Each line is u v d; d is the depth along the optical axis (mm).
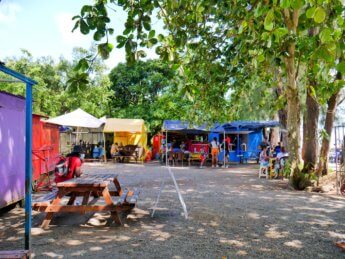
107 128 25859
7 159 8312
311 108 14422
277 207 9219
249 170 20516
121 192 9828
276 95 16375
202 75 8875
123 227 7059
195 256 5340
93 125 23234
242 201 10070
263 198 10664
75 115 23141
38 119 13203
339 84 7043
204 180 15258
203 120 11047
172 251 5562
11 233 6566
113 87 36844
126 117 34906
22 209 8773
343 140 12008
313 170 13859
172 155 24328
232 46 8656
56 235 6457
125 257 5266
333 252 5598
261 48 6215
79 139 30156
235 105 11188
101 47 4441
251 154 27062
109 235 6465
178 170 20172
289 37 7363
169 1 5750
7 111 8430
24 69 32031
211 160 25766
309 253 5539
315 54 3580
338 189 12008
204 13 6848
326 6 4512
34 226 7129
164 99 31922
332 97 14570
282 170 16172
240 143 28125
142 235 6469
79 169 9180
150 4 4871
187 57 6613
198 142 26516
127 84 36625
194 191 11984
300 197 10945
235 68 9031
